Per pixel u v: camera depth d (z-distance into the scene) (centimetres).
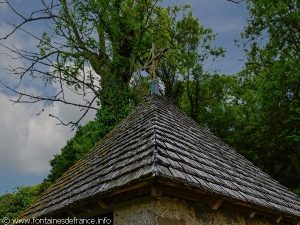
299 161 2075
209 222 522
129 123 852
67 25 1551
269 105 2125
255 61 2667
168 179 414
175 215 473
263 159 2206
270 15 2138
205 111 2594
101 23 1675
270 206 597
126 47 1781
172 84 2473
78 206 538
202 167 555
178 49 2392
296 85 2052
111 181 495
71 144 2742
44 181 2638
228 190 521
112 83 1595
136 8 1773
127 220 489
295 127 2077
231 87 2802
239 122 2470
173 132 669
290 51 2261
